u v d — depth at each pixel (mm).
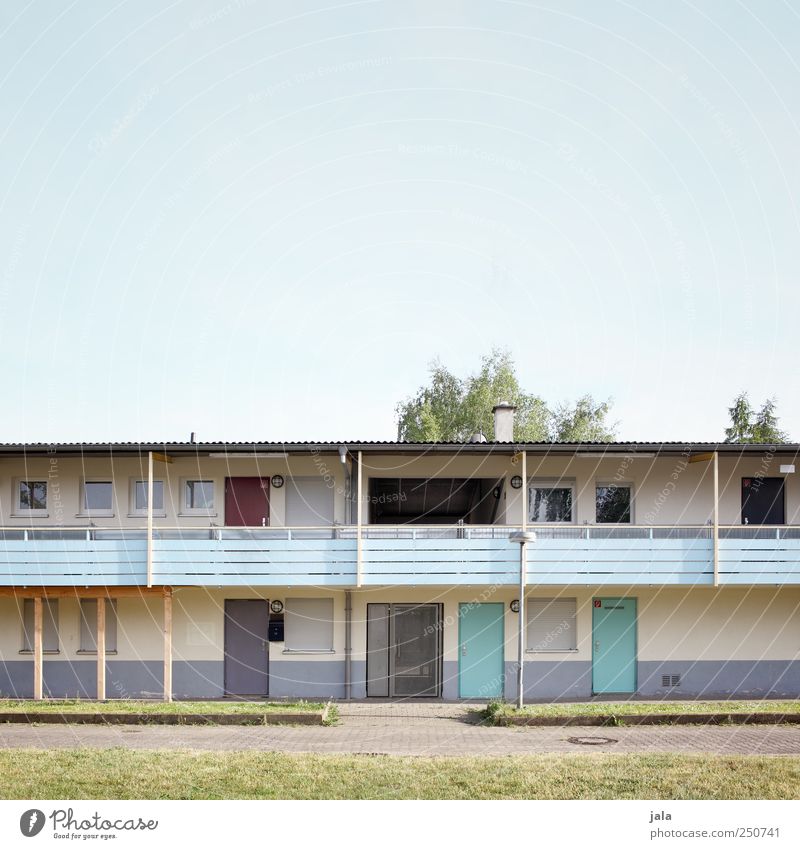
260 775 14320
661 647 24766
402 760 15484
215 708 20672
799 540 23547
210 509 25156
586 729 19000
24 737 18047
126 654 24641
